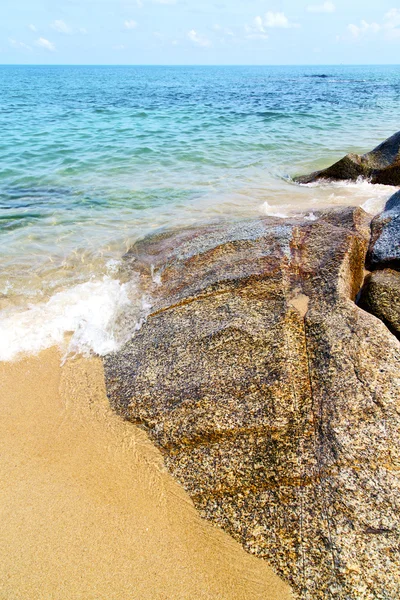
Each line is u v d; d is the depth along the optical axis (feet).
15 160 49.75
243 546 11.32
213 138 62.69
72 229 30.78
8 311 21.22
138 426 14.53
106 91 169.99
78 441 14.60
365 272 19.93
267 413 13.19
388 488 10.94
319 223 21.67
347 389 13.16
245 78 322.55
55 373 17.57
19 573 11.18
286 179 42.68
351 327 14.98
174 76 375.66
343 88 190.29
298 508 11.31
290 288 17.37
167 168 46.85
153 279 21.91
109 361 17.57
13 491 13.12
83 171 45.75
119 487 13.11
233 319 16.47
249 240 21.08
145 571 11.18
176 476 13.02
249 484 12.12
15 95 141.79
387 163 38.09
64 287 23.11
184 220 30.83
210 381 14.53
